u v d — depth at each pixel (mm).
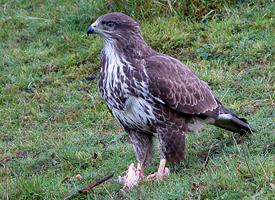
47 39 18125
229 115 12281
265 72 15086
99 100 15359
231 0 17609
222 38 16500
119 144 13406
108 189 11406
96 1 18312
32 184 11727
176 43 16750
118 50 11680
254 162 10648
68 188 11812
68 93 15852
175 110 11727
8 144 14195
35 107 15453
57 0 19719
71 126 14625
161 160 11641
